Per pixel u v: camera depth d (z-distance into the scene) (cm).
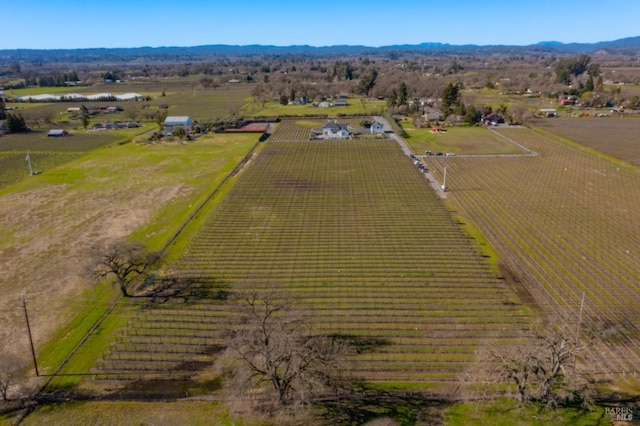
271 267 5209
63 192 7938
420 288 4741
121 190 8044
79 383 3450
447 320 4194
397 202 7319
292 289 4722
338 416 3089
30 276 4984
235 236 6069
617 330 4016
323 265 5241
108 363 3656
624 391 3272
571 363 3347
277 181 8556
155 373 3553
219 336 3981
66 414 3152
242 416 3102
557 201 7288
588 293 4616
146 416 3123
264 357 3152
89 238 5994
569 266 5166
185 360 3697
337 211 6950
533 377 3400
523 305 4428
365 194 7738
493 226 6328
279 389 3105
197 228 6359
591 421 2984
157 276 5031
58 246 5747
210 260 5397
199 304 4466
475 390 3316
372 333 4009
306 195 7719
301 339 3650
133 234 6138
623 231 6078
